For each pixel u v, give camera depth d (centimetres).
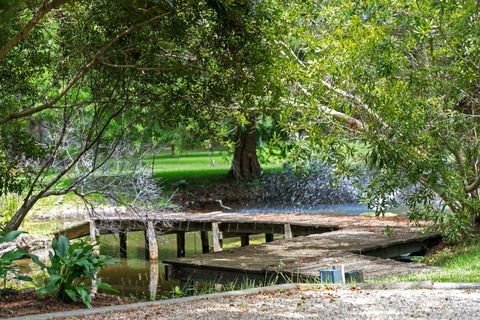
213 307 787
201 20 1090
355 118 1540
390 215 2161
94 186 1563
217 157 5000
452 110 1366
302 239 1634
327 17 1439
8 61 1212
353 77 1342
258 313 742
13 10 664
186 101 1162
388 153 1281
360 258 1364
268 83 1149
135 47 1105
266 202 3080
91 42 1153
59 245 891
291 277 1223
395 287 917
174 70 1105
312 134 1419
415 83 1326
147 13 1057
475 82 1380
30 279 924
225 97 1125
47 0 952
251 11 1025
